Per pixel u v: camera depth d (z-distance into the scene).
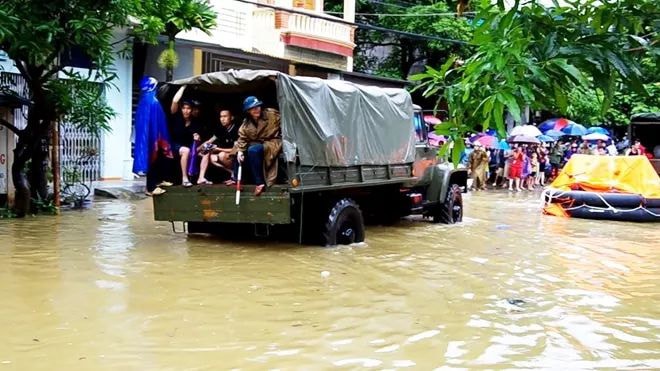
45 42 10.84
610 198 15.43
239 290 7.36
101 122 13.27
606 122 31.11
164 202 10.20
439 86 2.97
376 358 5.30
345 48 23.00
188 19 14.58
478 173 24.30
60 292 7.00
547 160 27.12
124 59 18.00
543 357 5.46
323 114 9.83
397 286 7.81
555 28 2.67
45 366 4.92
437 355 5.42
